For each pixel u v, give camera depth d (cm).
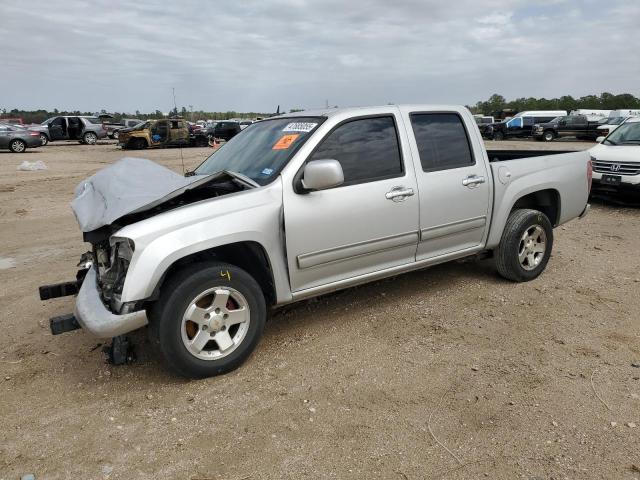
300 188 386
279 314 473
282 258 384
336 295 515
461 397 336
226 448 292
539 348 400
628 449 282
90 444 298
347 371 371
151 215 371
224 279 355
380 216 423
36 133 2588
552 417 312
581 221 862
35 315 492
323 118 420
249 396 343
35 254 716
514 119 3681
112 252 351
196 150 2778
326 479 266
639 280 550
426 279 557
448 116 485
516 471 268
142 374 375
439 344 410
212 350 366
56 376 376
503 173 509
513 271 529
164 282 349
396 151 442
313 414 321
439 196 459
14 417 327
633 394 334
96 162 2042
